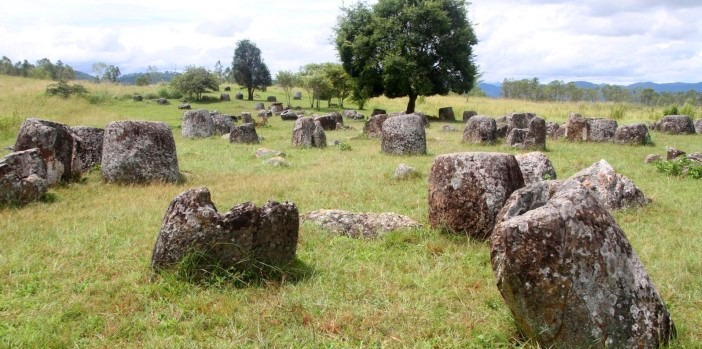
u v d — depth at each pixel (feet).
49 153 36.68
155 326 15.46
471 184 24.17
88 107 126.62
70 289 18.13
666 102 273.33
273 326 15.56
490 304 16.84
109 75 307.17
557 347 13.21
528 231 13.14
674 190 35.81
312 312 16.42
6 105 114.52
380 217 25.59
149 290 17.66
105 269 19.99
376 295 17.71
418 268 20.20
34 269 19.98
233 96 185.88
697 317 15.87
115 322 15.67
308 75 162.20
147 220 27.02
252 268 18.93
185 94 161.68
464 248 22.71
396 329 15.43
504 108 152.15
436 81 131.34
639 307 13.05
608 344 12.76
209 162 50.90
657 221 27.48
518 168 25.50
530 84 302.04
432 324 15.60
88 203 31.73
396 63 121.60
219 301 17.08
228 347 14.24
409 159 52.54
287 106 150.20
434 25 124.88
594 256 12.91
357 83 132.36
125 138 38.52
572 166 46.98
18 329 15.14
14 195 30.76
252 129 70.54
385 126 58.23
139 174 38.58
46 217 27.96
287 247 19.77
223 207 30.12
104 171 38.70
